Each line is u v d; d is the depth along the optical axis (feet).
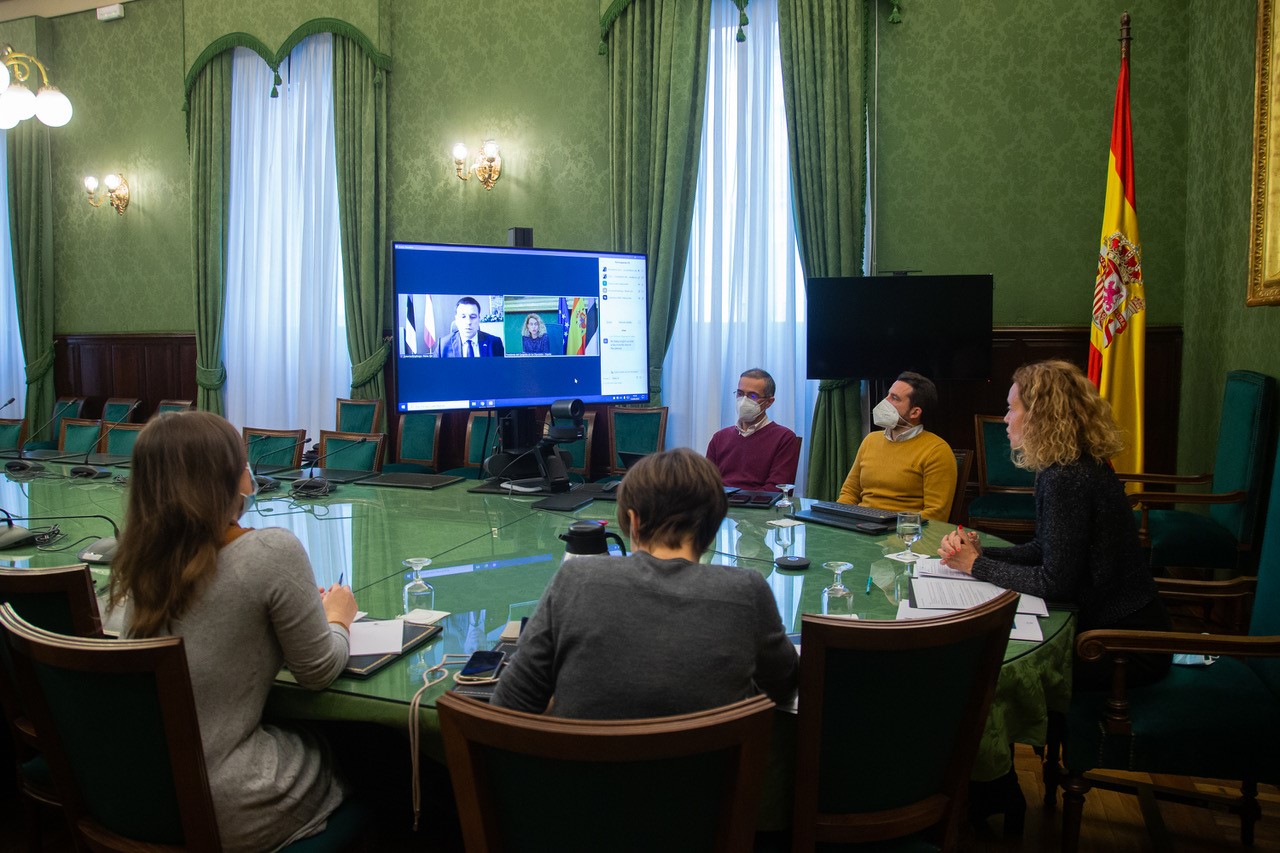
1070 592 6.66
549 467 11.27
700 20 17.39
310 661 4.94
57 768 4.88
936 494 10.38
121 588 4.84
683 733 3.47
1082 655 6.08
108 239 24.16
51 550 8.32
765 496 10.43
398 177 20.51
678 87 17.42
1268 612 7.29
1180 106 15.15
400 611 6.36
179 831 4.66
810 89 16.52
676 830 3.71
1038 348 16.03
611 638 4.15
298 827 4.98
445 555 7.95
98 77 23.86
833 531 8.87
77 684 4.48
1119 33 15.33
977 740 4.82
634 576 4.34
